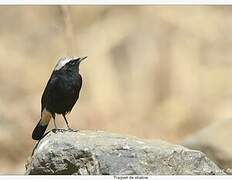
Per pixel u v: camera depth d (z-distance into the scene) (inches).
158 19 794.2
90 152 406.6
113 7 802.8
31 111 708.0
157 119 703.7
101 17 798.5
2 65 757.3
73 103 509.4
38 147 430.9
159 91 728.3
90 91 714.8
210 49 770.2
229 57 762.8
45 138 435.8
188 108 713.6
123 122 694.5
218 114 709.9
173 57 752.3
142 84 732.0
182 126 702.5
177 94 725.3
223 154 518.0
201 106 716.7
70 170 410.3
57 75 500.4
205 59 760.3
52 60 770.2
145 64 749.9
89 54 756.6
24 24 804.0
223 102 721.0
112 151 407.2
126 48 766.5
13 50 778.2
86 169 404.5
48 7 786.2
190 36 780.0
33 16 797.2
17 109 706.2
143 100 717.9
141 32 783.1
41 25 797.9
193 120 708.0
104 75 731.4
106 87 719.7
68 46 640.4
